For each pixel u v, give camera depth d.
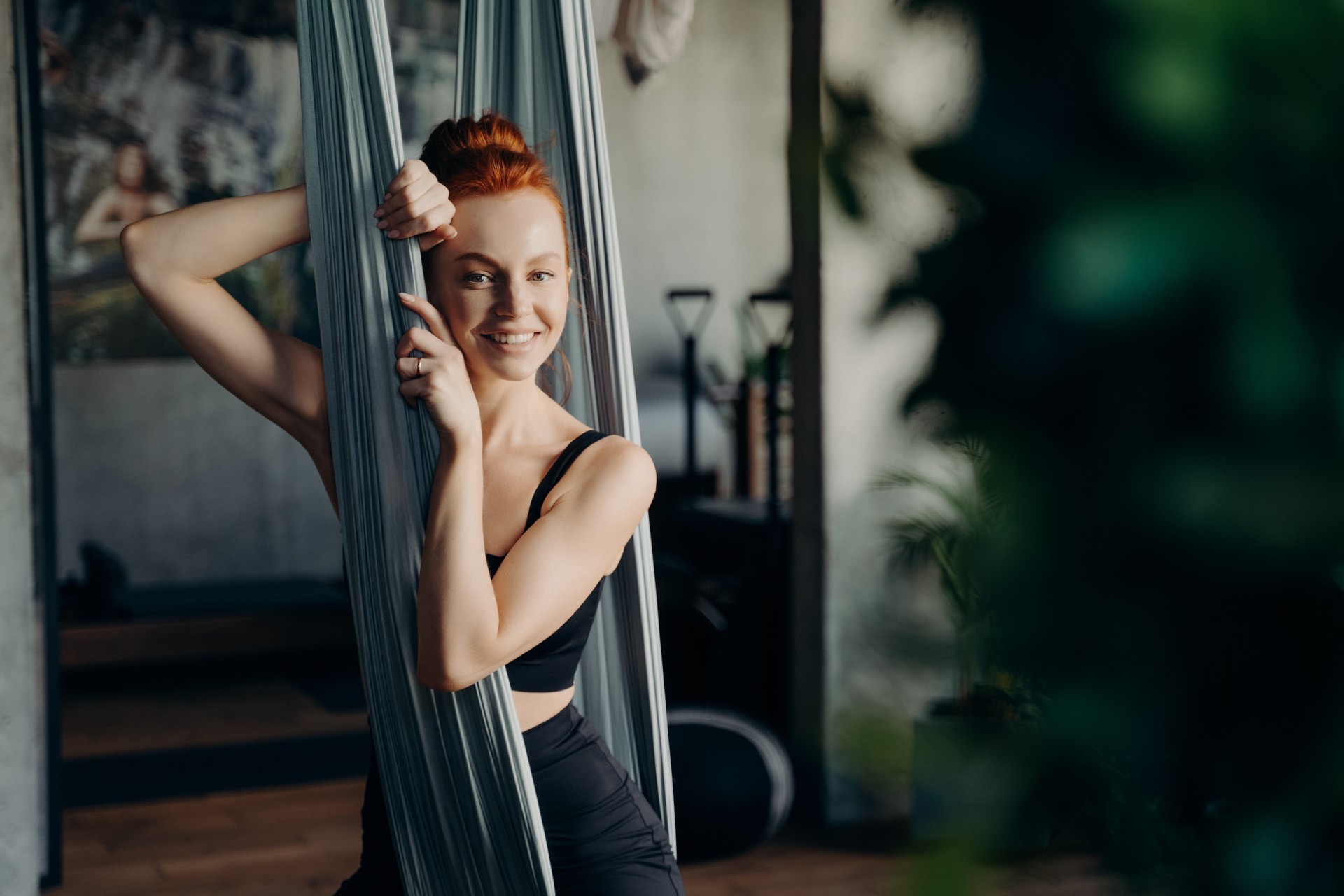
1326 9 0.22
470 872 1.40
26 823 3.29
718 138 8.18
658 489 7.62
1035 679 0.24
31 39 3.56
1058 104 0.23
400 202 1.25
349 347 1.32
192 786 4.65
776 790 3.47
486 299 1.36
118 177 7.08
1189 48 0.22
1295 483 0.22
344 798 4.52
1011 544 0.24
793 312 4.04
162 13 7.07
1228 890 0.22
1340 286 0.22
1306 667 0.22
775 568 5.03
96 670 6.57
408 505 1.31
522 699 1.49
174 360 7.32
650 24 4.54
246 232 1.43
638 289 8.12
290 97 7.36
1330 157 0.22
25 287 3.61
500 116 1.40
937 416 0.24
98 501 7.21
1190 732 0.23
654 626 1.51
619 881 1.49
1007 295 0.23
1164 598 0.23
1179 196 0.22
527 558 1.38
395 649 1.35
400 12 7.46
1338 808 0.22
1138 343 0.22
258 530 7.54
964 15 0.24
